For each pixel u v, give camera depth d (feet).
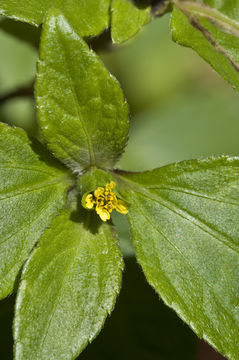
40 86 0.75
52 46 0.74
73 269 0.76
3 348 0.91
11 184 0.77
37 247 0.75
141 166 1.12
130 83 1.18
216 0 0.81
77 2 0.78
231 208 0.77
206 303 0.76
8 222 0.76
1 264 0.75
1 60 1.02
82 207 0.78
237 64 0.79
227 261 0.77
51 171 0.78
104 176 0.78
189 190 0.78
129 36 0.78
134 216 0.78
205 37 0.80
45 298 0.74
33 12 0.77
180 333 0.93
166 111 1.18
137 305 0.93
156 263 0.77
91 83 0.75
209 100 1.19
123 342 0.93
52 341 0.74
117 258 0.77
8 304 0.91
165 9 0.81
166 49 1.19
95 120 0.76
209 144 1.16
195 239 0.77
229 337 0.76
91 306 0.75
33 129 1.02
